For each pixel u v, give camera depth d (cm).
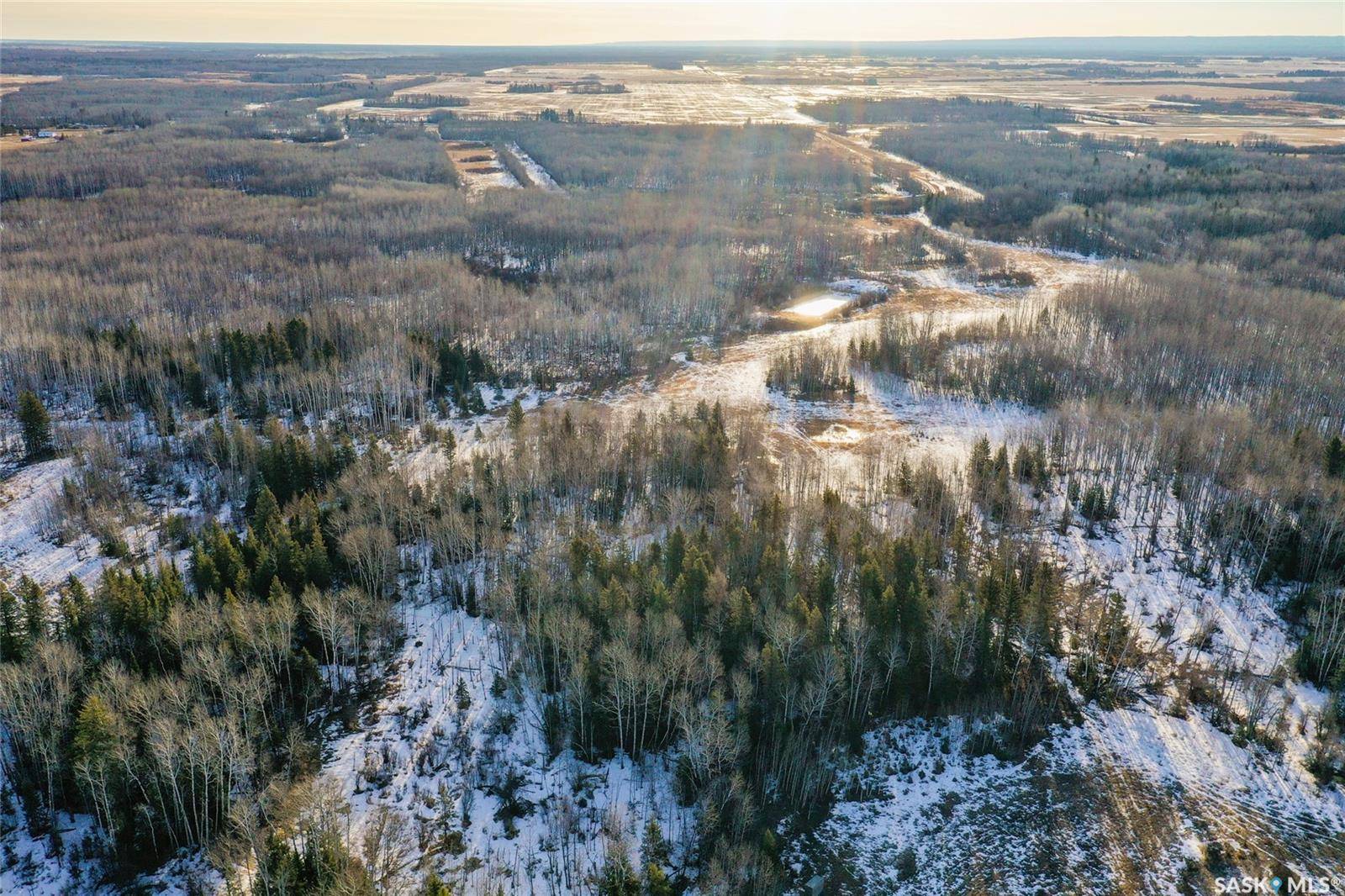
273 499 8406
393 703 6725
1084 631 7556
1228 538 8681
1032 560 8381
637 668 6075
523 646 6969
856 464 10619
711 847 5584
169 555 8662
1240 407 10712
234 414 11288
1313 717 6619
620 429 10738
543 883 5397
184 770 5491
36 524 9106
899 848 5675
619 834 5675
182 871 5388
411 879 5381
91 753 5378
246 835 5366
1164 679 7050
